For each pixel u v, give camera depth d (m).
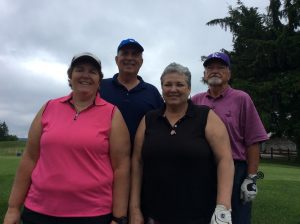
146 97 1.78
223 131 1.41
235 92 1.81
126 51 1.78
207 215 1.38
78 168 1.34
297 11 13.98
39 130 1.45
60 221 1.33
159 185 1.37
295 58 13.88
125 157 1.43
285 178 5.70
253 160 1.78
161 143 1.37
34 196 1.37
